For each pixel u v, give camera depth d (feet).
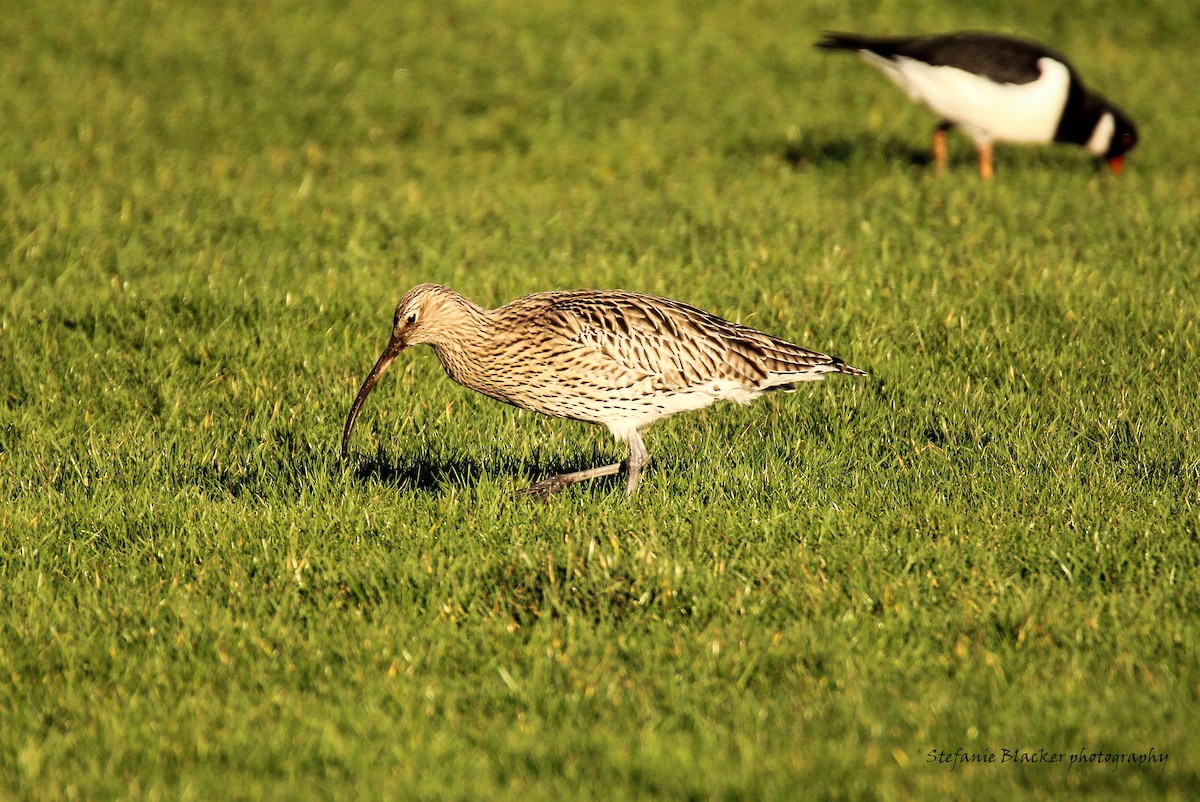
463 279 56.13
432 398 46.09
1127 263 58.18
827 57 108.06
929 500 36.94
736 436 43.55
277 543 35.06
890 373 47.29
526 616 31.81
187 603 31.96
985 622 30.60
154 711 27.61
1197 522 34.83
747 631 30.71
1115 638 29.89
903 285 54.29
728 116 92.17
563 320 38.06
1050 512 36.01
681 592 32.32
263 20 112.47
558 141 85.76
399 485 40.40
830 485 38.96
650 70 103.40
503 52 106.63
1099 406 43.93
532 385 38.63
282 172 76.33
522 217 67.36
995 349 48.88
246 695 28.19
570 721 27.22
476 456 42.34
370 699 27.94
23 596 32.73
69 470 40.75
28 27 107.55
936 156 77.56
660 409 39.06
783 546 34.78
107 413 44.83
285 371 48.42
